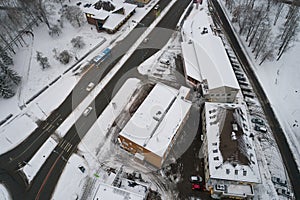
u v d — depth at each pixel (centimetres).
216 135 5256
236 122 5281
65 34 9056
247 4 9456
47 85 7400
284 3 9731
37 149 5975
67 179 5416
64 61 7919
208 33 8062
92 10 9219
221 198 5044
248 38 8462
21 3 8744
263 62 7731
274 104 6694
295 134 6069
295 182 5291
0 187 5375
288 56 7812
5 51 7975
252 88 7094
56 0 10231
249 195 4847
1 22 8475
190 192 5169
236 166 4766
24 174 5559
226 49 8194
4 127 6444
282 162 5581
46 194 5225
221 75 6631
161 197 5119
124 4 9881
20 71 7788
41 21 9125
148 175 5441
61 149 5934
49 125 6438
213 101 6744
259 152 5706
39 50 8462
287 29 8119
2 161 5812
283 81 7225
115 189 4753
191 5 10150
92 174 5469
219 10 9912
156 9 10012
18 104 6950
